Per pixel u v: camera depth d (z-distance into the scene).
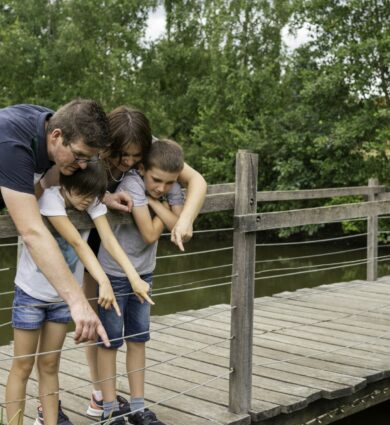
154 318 5.56
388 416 4.65
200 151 17.58
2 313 8.70
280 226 3.35
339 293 6.77
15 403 2.57
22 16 20.78
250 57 17.59
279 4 17.20
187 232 2.78
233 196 3.17
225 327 5.27
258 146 15.54
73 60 19.28
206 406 3.41
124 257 2.62
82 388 3.69
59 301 2.59
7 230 2.32
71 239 2.45
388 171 13.64
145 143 2.67
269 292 10.44
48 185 2.55
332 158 14.37
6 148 2.14
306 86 13.89
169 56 20.73
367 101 13.64
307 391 3.63
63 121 2.17
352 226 14.52
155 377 3.92
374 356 4.43
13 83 19.69
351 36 14.15
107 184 2.65
